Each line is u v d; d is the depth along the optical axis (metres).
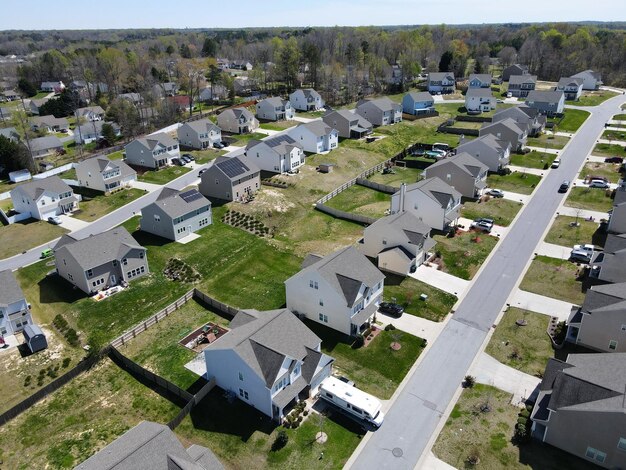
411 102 131.12
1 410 41.56
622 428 31.50
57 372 45.59
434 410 39.22
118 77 188.50
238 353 38.41
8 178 98.75
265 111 130.75
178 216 67.94
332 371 43.91
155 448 30.95
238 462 35.16
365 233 62.19
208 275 60.78
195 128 105.56
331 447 36.09
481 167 80.56
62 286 58.94
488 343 46.78
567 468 33.47
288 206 78.69
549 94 125.44
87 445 37.53
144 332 50.44
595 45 191.62
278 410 38.03
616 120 118.25
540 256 61.62
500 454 34.75
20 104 171.38
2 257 66.19
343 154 102.12
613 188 80.38
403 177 91.06
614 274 53.94
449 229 69.00
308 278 48.81
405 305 53.06
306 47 181.50
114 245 59.19
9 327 50.44
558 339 46.31
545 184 84.00
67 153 115.50
